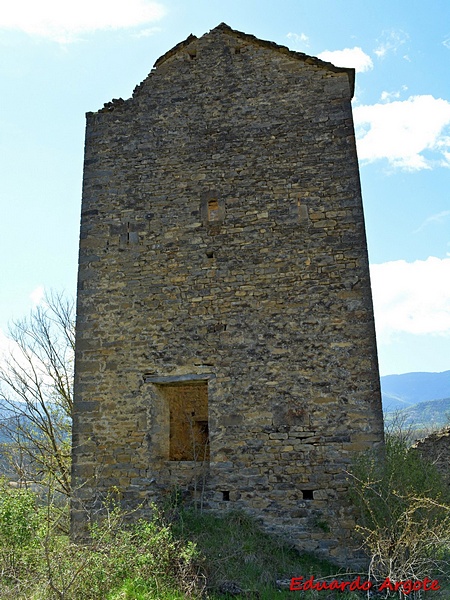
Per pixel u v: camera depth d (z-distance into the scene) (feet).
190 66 35.24
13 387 47.32
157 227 32.89
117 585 20.81
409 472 25.82
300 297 29.99
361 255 29.96
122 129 35.09
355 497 25.94
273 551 25.85
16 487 26.23
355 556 26.02
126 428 30.12
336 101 32.63
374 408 27.81
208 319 30.76
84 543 27.27
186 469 29.76
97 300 32.40
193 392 38.50
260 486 27.94
